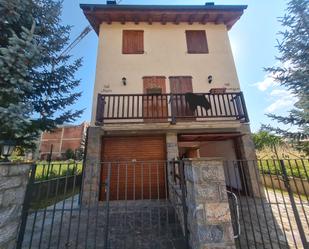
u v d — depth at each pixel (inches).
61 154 916.0
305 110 201.5
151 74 311.0
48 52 218.5
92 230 156.8
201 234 92.1
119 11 315.6
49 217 191.3
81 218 190.9
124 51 319.9
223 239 91.5
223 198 97.4
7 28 155.6
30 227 163.2
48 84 224.1
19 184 101.1
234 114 281.9
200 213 95.0
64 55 240.1
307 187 271.7
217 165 102.3
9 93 121.4
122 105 269.1
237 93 274.4
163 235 142.8
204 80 314.5
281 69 239.6
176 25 344.8
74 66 235.8
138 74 308.8
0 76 118.9
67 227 164.6
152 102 268.8
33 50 127.7
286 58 235.8
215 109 270.1
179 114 292.4
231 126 271.6
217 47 335.3
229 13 331.3
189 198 115.6
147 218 185.3
